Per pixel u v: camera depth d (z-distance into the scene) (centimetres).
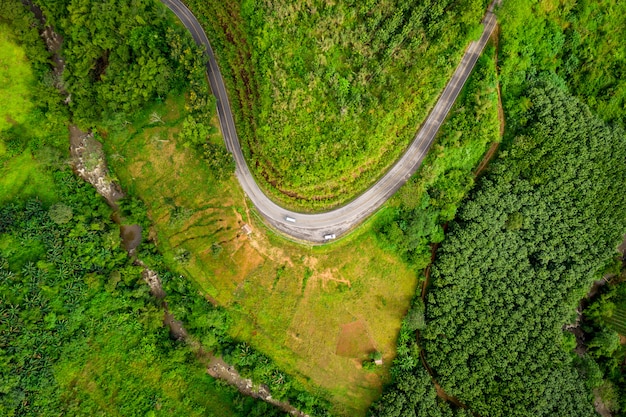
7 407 8038
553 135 8788
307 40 8425
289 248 8844
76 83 8775
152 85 8588
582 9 8650
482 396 8831
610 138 9050
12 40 8650
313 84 8312
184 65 8531
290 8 8150
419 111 8656
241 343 8650
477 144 8919
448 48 8569
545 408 8956
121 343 8831
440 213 8931
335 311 8894
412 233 8631
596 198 9156
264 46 8475
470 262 8969
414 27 8281
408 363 8812
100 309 8831
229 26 8794
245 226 8794
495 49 8794
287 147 8412
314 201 8731
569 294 9281
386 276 9019
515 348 8988
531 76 8981
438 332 8838
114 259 8894
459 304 8950
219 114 8969
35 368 8294
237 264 8762
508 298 9119
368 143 8381
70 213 8612
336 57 8512
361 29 8181
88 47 8612
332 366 8806
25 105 8900
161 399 8650
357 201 8844
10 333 8156
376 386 8856
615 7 8688
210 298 8806
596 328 9781
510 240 9131
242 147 8869
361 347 8900
